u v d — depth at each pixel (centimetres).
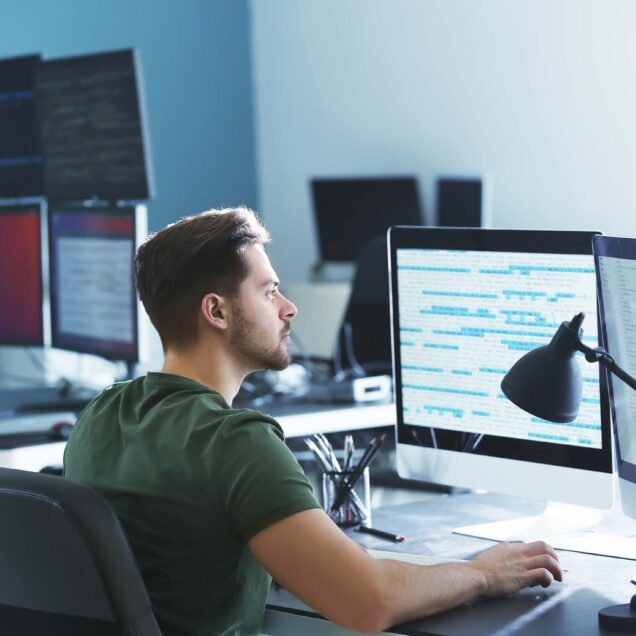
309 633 172
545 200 538
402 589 157
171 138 642
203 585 165
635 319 176
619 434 186
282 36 658
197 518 161
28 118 394
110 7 611
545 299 200
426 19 585
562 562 190
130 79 349
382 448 337
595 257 183
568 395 173
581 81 518
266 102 671
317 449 220
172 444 164
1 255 379
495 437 209
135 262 183
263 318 179
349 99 627
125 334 337
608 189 510
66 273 359
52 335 369
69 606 155
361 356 434
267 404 332
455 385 214
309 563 153
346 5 623
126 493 168
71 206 355
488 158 563
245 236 178
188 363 178
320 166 645
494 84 557
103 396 184
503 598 173
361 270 439
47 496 149
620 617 157
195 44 647
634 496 184
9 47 573
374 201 604
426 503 236
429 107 589
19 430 307
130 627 151
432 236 213
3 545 158
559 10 524
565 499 201
